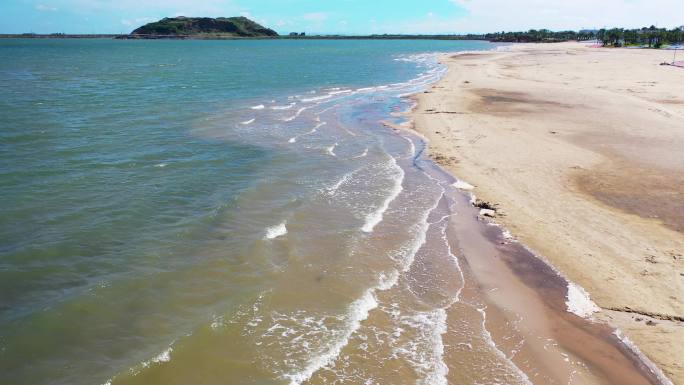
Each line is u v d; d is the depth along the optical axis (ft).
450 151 83.87
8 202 57.31
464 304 39.86
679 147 81.25
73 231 50.83
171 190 63.67
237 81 194.90
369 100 146.82
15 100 130.72
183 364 31.99
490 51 471.21
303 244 49.55
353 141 93.20
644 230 51.47
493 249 49.06
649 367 31.96
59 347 33.55
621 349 33.83
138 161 75.97
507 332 36.19
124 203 58.70
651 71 202.18
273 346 34.01
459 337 35.50
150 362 31.91
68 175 67.87
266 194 63.26
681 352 33.06
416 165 76.95
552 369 32.17
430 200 62.23
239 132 99.40
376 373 31.55
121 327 35.73
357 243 50.14
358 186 67.26
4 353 32.78
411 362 32.68
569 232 51.83
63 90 155.74
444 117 112.68
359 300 39.99
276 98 149.69
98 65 277.44
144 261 45.19
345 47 637.30
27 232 50.19
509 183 67.05
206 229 52.19
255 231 52.11
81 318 36.55
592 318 37.40
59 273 42.86
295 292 40.86
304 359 32.76
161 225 53.01
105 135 92.17
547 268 45.01
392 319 37.60
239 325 36.19
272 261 45.88
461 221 55.77
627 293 40.27
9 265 43.60
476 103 129.80
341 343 34.47
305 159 80.12
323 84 191.72
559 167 72.74
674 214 55.31
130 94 149.38
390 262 46.55
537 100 131.34
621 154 78.07
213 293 40.32
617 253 46.91
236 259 45.98
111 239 49.42
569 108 117.91
